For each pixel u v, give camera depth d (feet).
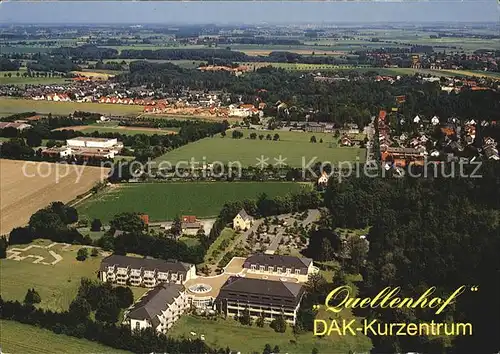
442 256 591.37
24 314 545.03
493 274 543.80
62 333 525.34
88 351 497.87
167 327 537.24
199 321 551.18
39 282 627.87
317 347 507.30
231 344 511.81
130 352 499.10
